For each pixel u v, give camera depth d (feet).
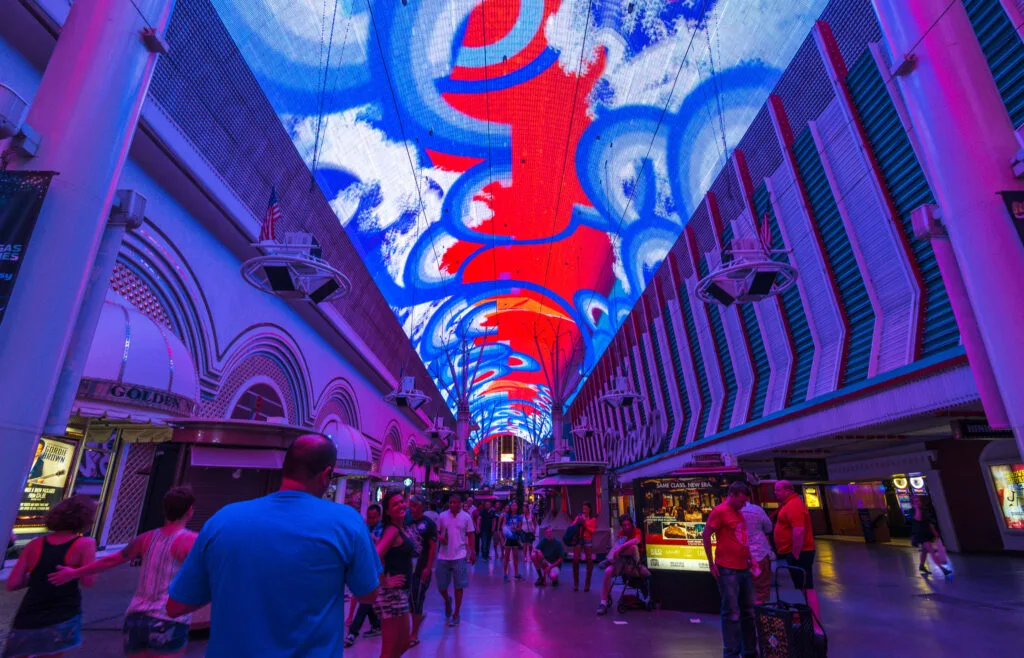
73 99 11.64
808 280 42.70
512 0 61.46
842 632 18.45
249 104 35.94
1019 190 11.98
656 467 75.00
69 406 11.27
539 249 119.14
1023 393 11.07
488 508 54.54
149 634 9.91
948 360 25.11
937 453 45.19
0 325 10.08
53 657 9.87
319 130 50.19
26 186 10.75
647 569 24.68
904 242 33.35
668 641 18.81
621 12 59.31
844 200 37.96
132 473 31.86
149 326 28.50
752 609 15.60
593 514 51.96
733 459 30.63
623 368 106.73
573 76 70.79
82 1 12.53
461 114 74.90
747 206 49.29
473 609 25.55
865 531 56.65
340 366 69.10
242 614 4.83
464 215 99.09
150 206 30.58
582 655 17.12
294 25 41.16
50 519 10.42
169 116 29.40
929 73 13.23
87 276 11.44
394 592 13.66
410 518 19.42
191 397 30.01
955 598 23.86
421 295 106.52
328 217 53.36
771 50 44.19
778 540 19.06
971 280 12.23
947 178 12.79
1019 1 24.27
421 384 123.34
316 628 4.95
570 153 84.38
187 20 28.89
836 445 47.06
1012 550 40.81
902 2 13.87
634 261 89.86
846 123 36.96
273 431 24.11
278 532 5.18
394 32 56.95
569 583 35.37
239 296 41.39
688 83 57.57
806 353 44.57
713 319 62.08
